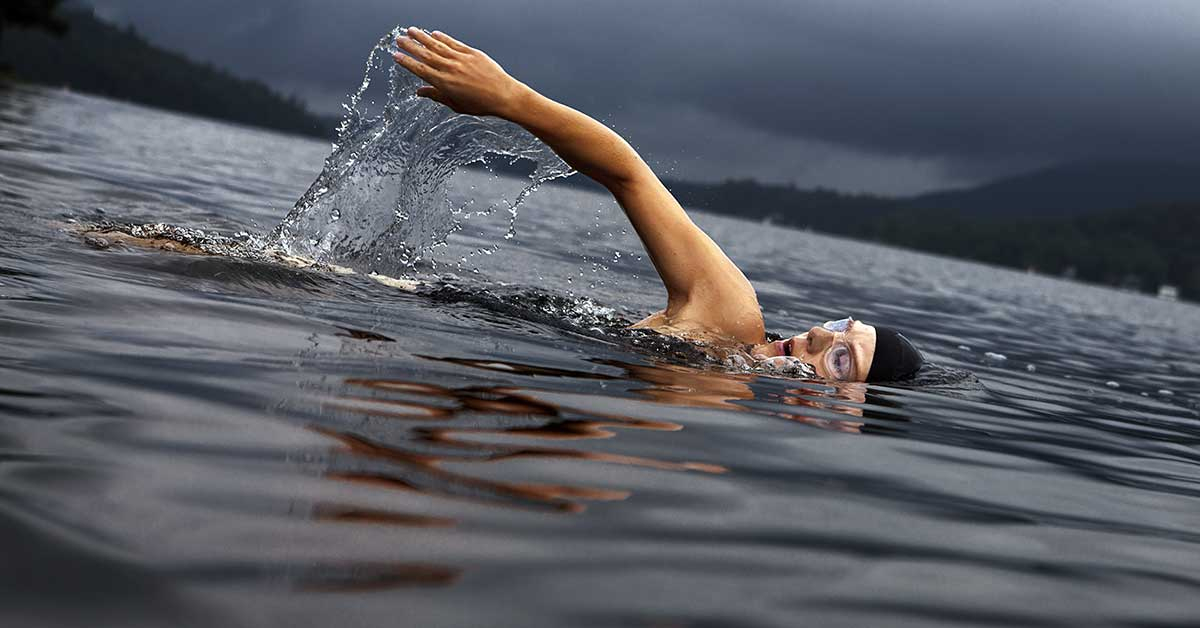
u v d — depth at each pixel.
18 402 1.94
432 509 1.67
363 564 1.41
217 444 1.85
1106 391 5.50
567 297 4.89
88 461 1.67
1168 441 3.85
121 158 11.07
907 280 18.72
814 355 4.11
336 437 1.99
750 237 30.83
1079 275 143.50
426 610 1.30
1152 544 2.20
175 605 1.22
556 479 1.95
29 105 21.97
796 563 1.71
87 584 1.25
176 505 1.53
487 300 4.29
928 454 2.83
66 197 6.09
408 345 3.06
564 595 1.42
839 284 13.15
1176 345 11.42
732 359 3.91
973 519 2.19
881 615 1.54
